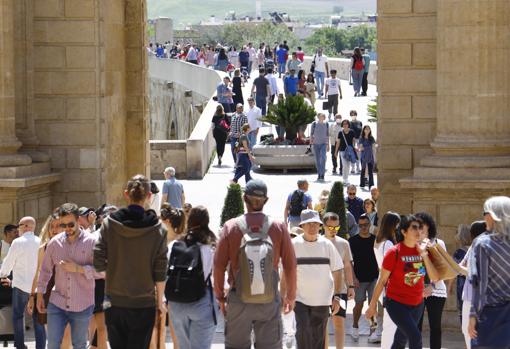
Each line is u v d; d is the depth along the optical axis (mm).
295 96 61562
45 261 23828
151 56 131375
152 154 58938
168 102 118250
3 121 33500
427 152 32719
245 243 20906
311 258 23812
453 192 31031
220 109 62125
